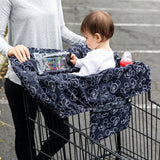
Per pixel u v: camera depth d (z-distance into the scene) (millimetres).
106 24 2172
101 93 2082
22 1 2277
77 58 2465
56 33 2471
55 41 2482
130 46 6711
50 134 2564
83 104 2031
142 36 7430
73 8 9484
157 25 8438
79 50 2543
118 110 2281
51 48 2492
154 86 4949
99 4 10258
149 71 2260
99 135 2258
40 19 2354
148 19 8992
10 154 3291
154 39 7277
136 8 10148
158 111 4145
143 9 10102
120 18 8891
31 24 2340
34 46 2414
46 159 2641
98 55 2211
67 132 2377
